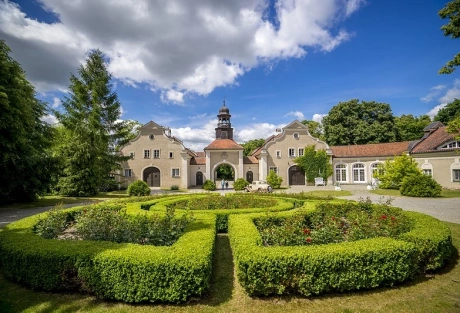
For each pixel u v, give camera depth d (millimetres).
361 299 4469
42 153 18359
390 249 4773
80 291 4691
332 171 35156
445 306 4238
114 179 30219
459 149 18469
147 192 21984
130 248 4867
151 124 34031
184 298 4285
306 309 4219
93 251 4680
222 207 11180
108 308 4246
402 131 45500
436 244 5348
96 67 26016
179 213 8352
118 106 27078
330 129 43250
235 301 4465
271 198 13172
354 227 6344
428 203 15094
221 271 5695
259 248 4809
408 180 19172
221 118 39531
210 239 5480
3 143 13234
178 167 33938
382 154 32781
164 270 4262
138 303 4391
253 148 59000
